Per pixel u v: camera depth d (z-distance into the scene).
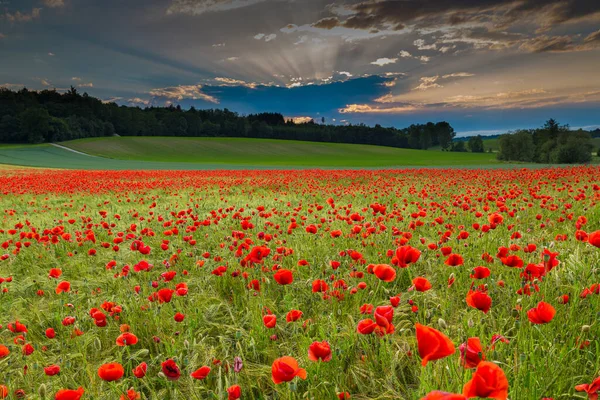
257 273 4.42
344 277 4.34
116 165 63.16
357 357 2.81
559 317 2.88
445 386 2.09
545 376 2.18
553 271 3.70
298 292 4.18
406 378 2.60
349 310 3.58
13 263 6.23
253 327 3.28
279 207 11.22
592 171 19.58
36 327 3.80
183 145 106.56
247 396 2.58
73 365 2.99
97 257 6.26
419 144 179.88
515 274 3.93
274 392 2.50
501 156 76.69
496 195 9.66
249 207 11.59
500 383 1.13
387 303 3.62
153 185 20.05
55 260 6.24
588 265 3.77
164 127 152.00
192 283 4.63
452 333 2.94
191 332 3.16
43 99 167.62
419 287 2.58
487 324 3.03
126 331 3.01
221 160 85.06
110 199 15.55
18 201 15.34
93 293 4.56
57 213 11.87
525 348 2.38
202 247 6.50
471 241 5.30
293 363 1.68
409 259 2.67
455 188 14.84
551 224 6.43
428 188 14.66
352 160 85.31
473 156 103.19
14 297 4.74
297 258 5.21
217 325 3.46
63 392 1.73
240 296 4.16
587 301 3.12
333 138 173.12
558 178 16.41
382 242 5.59
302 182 19.95
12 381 2.77
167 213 10.70
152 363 2.87
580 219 4.62
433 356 1.29
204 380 2.69
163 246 5.59
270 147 111.31
